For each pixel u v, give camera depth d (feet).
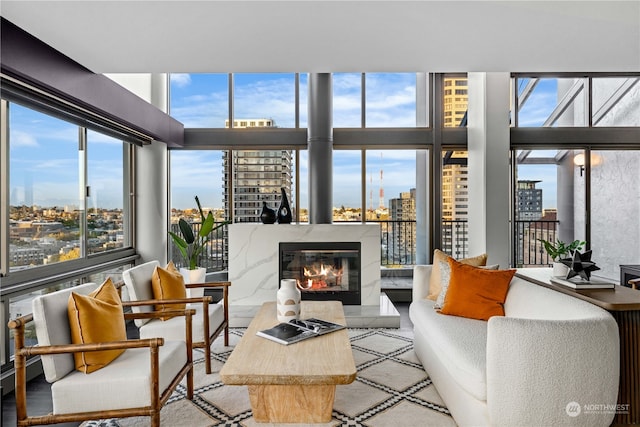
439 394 8.00
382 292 16.62
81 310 6.40
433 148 17.31
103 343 6.00
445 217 17.97
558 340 5.77
